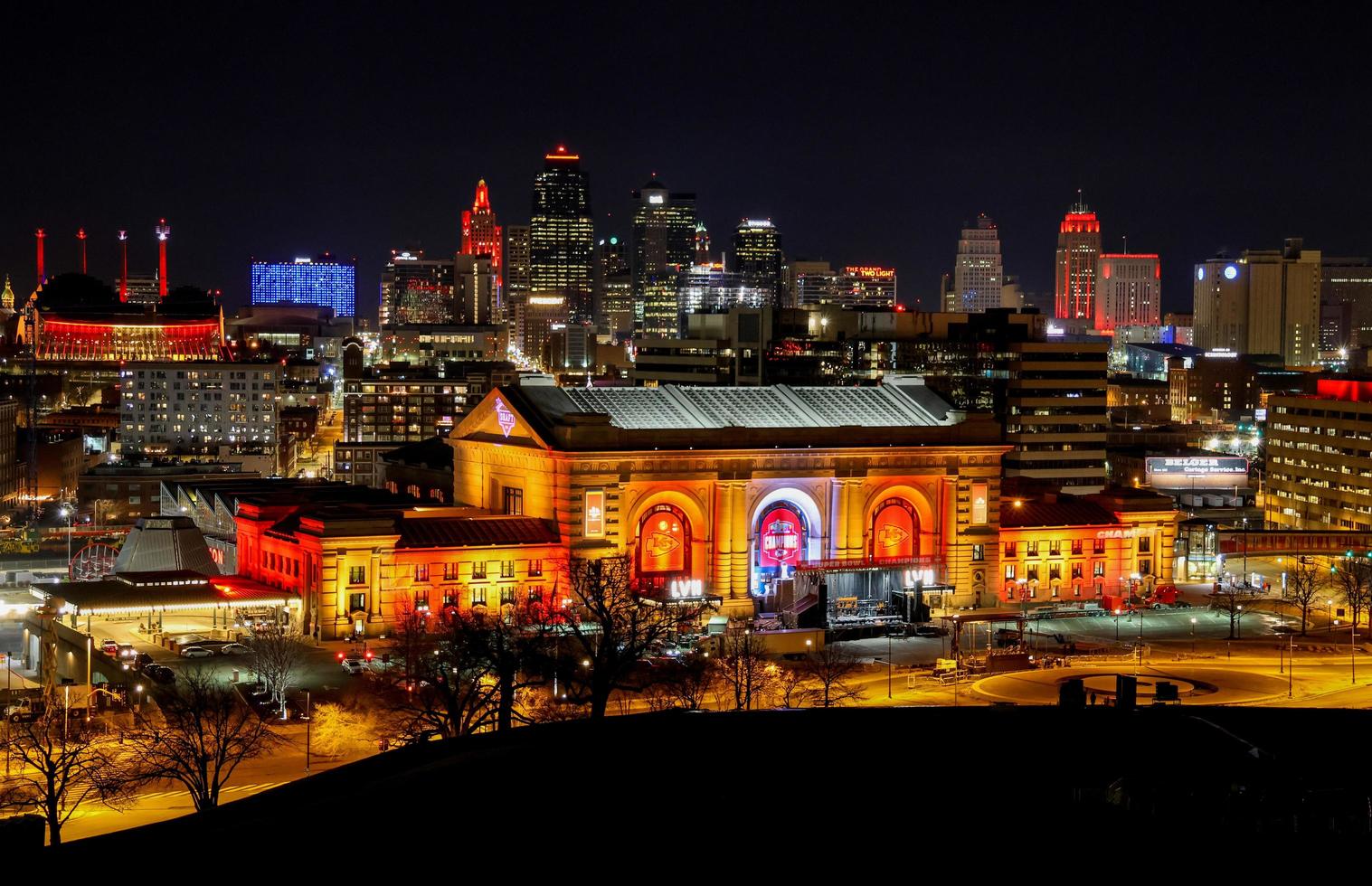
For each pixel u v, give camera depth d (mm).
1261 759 48875
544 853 42469
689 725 53156
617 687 133375
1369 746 51219
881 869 42188
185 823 45688
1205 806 45906
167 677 160500
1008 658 183125
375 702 151000
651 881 41375
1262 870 42375
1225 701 159750
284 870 41312
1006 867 42219
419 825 44188
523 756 49906
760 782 47219
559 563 198750
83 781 127438
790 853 42750
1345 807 45812
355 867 41562
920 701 159375
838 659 170750
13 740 131250
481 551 195875
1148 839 43906
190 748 121875
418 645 162000
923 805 45906
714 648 181875
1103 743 50469
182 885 40344
